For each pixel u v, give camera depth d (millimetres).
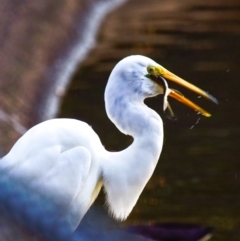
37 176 6895
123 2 28859
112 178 7199
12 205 3805
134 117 7113
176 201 11148
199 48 21719
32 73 17547
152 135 7145
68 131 7145
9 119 13688
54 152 6992
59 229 3834
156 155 7203
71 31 22703
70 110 16266
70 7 24484
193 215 10633
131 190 7277
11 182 4293
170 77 7289
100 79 18906
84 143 7156
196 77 18578
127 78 7113
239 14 26594
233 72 18938
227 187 11664
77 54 21203
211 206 10953
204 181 11898
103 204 8273
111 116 7203
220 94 16969
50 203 4508
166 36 23484
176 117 15023
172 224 5773
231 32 23797
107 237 4145
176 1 29172
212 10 27484
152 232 5602
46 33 20812
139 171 7199
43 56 19203
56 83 18125
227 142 13742
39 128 7168
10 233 4793
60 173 6949
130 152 7203
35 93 16562
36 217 3795
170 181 11922
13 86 15945
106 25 25188
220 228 10195
